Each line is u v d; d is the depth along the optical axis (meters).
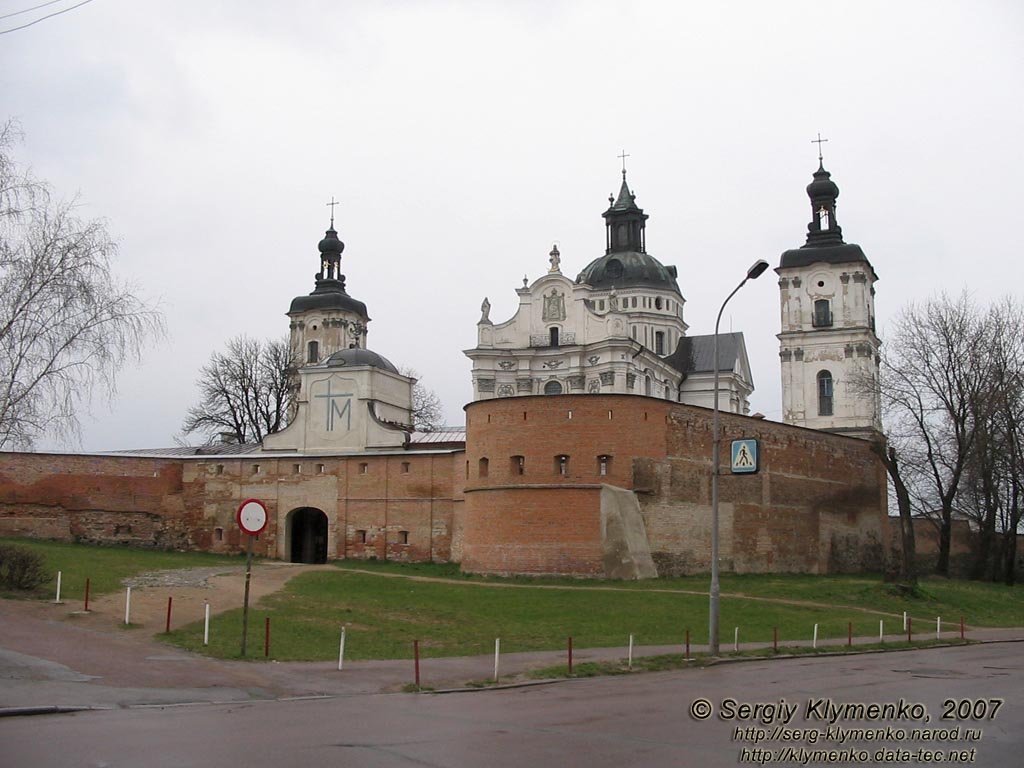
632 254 105.88
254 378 93.06
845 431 89.38
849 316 91.44
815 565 64.06
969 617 48.41
